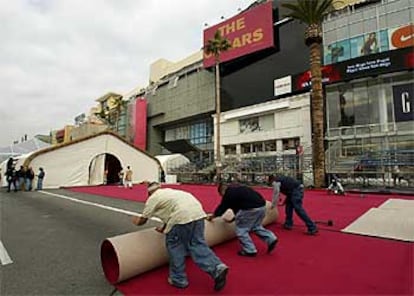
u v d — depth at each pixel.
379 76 25.47
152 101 54.53
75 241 6.93
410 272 4.57
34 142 43.34
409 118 23.78
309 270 4.71
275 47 34.91
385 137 24.48
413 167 19.78
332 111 27.56
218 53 33.19
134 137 53.75
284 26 34.38
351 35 27.78
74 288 4.25
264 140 33.91
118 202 14.45
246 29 37.06
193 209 4.23
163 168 34.50
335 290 3.97
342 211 10.13
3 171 29.59
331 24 29.14
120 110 60.06
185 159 38.72
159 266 4.87
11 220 9.73
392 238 6.52
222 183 5.86
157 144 54.25
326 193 17.05
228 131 38.53
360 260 5.17
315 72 20.75
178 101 48.31
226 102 39.69
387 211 9.85
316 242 6.32
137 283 4.34
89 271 4.93
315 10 20.94
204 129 45.81
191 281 4.36
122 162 30.17
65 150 26.75
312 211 10.23
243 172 28.33
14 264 5.33
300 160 27.06
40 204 14.01
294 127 31.08
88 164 28.05
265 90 35.38
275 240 5.48
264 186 24.08
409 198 14.26
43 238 7.24
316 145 20.27
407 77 24.33
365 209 10.49
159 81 55.47
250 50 36.34
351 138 26.03
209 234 5.65
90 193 19.73
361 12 27.42
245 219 5.55
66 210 11.91
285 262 5.10
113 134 29.72
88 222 9.23
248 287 4.10
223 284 3.95
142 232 4.88
